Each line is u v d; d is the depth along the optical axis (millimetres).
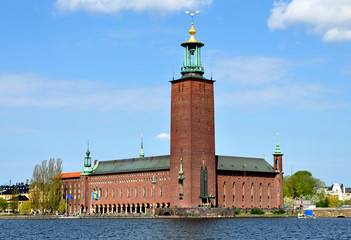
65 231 142625
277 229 146000
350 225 167625
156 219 190375
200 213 195625
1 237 127750
